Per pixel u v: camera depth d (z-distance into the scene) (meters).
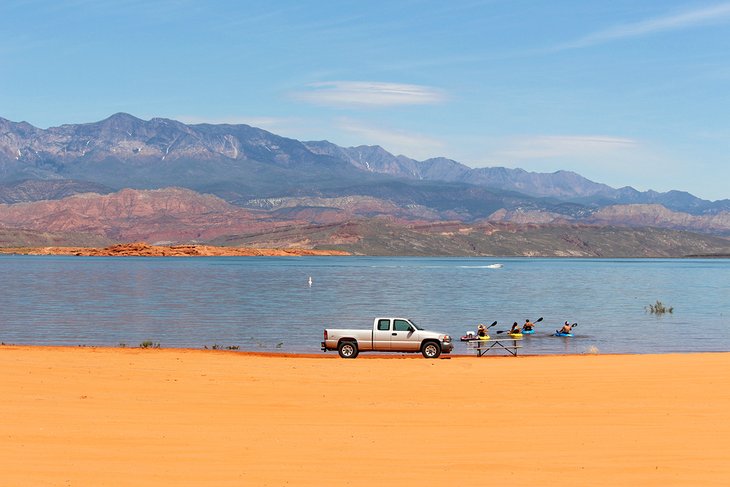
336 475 17.08
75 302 103.19
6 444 19.47
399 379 32.34
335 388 29.84
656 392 29.06
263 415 24.28
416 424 23.05
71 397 26.77
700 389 29.70
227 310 90.94
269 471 17.36
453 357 44.00
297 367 36.06
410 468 17.70
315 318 80.25
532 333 65.00
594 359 40.78
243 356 41.81
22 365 34.44
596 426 22.75
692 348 55.47
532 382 31.59
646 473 17.25
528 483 16.42
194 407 25.45
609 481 16.59
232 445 19.97
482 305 102.31
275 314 85.31
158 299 110.62
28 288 137.88
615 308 98.06
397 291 137.00
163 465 17.77
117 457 18.41
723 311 93.62
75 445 19.59
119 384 29.89
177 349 47.28
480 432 21.88
